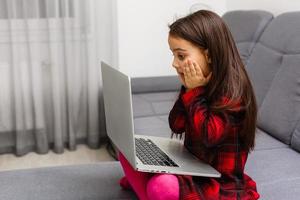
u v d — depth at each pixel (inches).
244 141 48.1
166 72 119.0
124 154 49.8
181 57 47.1
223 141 47.1
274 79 77.7
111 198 55.1
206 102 46.4
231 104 44.8
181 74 48.2
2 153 107.3
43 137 106.3
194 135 50.6
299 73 71.2
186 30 45.9
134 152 45.4
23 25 100.6
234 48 47.6
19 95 103.8
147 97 102.4
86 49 105.3
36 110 105.1
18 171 63.4
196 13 48.2
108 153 107.5
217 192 44.9
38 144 106.7
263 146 70.8
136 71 117.3
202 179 47.4
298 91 70.5
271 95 76.8
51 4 100.3
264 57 83.4
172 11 115.6
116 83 47.2
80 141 113.0
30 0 99.3
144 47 116.1
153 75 118.3
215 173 46.3
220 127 44.5
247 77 47.6
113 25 106.6
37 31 101.5
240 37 93.8
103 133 112.2
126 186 56.7
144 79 107.6
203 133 44.9
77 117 109.9
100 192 56.4
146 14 113.9
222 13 119.2
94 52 105.3
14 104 104.3
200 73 46.4
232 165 47.6
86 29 104.0
